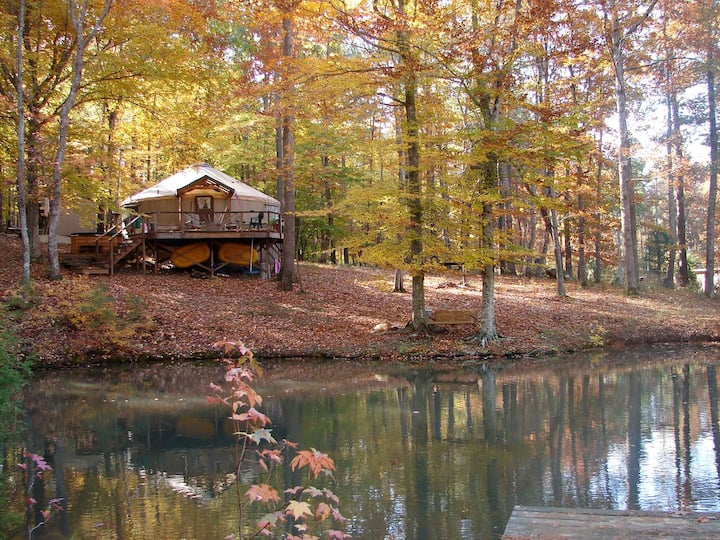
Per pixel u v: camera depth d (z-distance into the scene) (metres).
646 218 51.81
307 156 22.83
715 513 5.16
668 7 22.55
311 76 14.90
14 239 25.00
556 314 19.77
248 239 22.98
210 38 16.42
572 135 16.59
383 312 19.44
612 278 40.12
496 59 15.07
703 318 20.16
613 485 6.78
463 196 15.08
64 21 16.80
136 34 16.34
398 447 8.40
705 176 30.20
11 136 18.06
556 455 7.94
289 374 14.05
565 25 14.70
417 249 16.73
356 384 12.91
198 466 7.64
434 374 14.05
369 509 6.21
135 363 15.09
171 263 23.48
